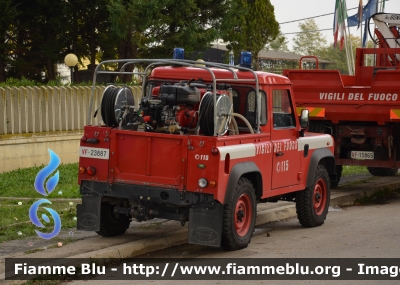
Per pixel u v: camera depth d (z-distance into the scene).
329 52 84.06
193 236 8.37
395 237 10.03
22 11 26.17
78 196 12.30
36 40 28.25
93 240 9.02
